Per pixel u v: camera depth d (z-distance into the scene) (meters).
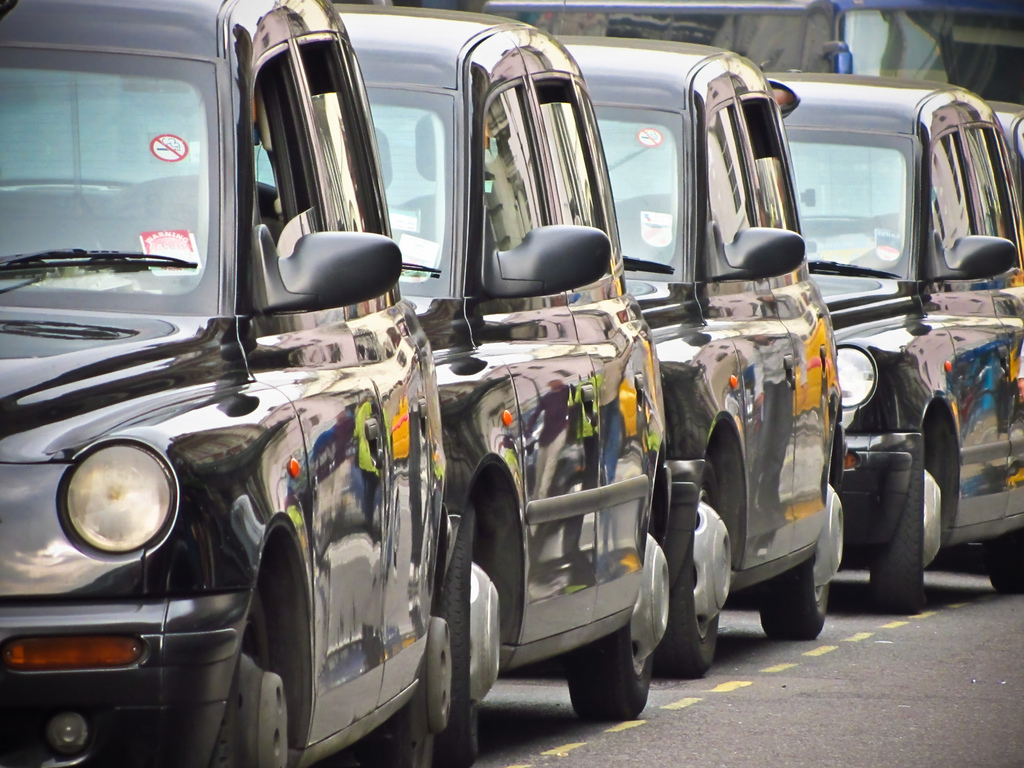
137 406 16.67
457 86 27.55
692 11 91.88
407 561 21.73
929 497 45.25
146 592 15.99
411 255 26.39
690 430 34.12
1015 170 58.75
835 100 48.91
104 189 18.81
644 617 31.11
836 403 42.00
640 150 36.78
